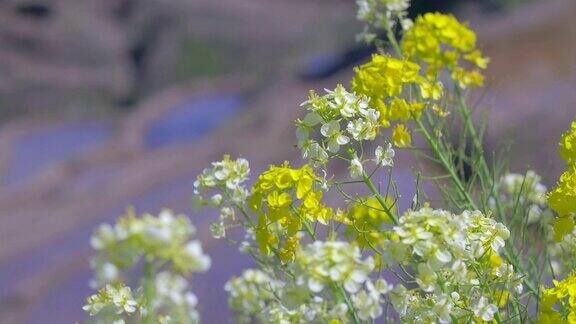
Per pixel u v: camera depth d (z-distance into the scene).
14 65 47.59
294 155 20.86
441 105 3.99
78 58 48.94
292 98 25.77
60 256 16.95
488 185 4.20
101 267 2.58
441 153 3.96
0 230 20.16
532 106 13.52
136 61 50.19
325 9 52.22
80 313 14.13
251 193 3.40
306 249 2.56
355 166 3.10
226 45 50.00
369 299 2.72
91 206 20.38
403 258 2.71
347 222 3.14
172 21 50.62
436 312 2.82
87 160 25.64
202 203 3.46
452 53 4.47
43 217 20.34
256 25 50.72
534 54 15.74
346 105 3.13
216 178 3.44
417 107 3.82
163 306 3.11
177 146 24.48
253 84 40.47
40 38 48.78
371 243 3.16
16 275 16.55
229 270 11.04
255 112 25.23
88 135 38.78
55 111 46.09
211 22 50.66
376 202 3.34
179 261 2.65
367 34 4.67
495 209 4.13
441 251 2.67
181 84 48.91
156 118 36.19
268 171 3.12
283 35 50.16
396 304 2.83
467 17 26.14
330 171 11.52
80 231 18.67
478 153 4.16
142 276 2.65
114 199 20.58
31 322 14.20
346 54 34.47
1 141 37.62
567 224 3.16
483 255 3.01
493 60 16.47
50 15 49.75
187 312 3.08
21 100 46.75
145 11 50.69
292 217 3.07
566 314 2.90
